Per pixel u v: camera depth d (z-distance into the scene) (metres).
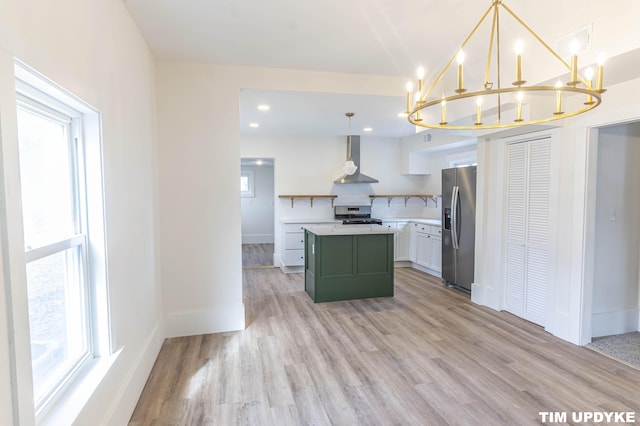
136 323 2.40
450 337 3.33
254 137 6.43
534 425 2.07
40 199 1.49
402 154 7.03
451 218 4.92
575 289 3.18
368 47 2.95
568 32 2.44
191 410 2.22
